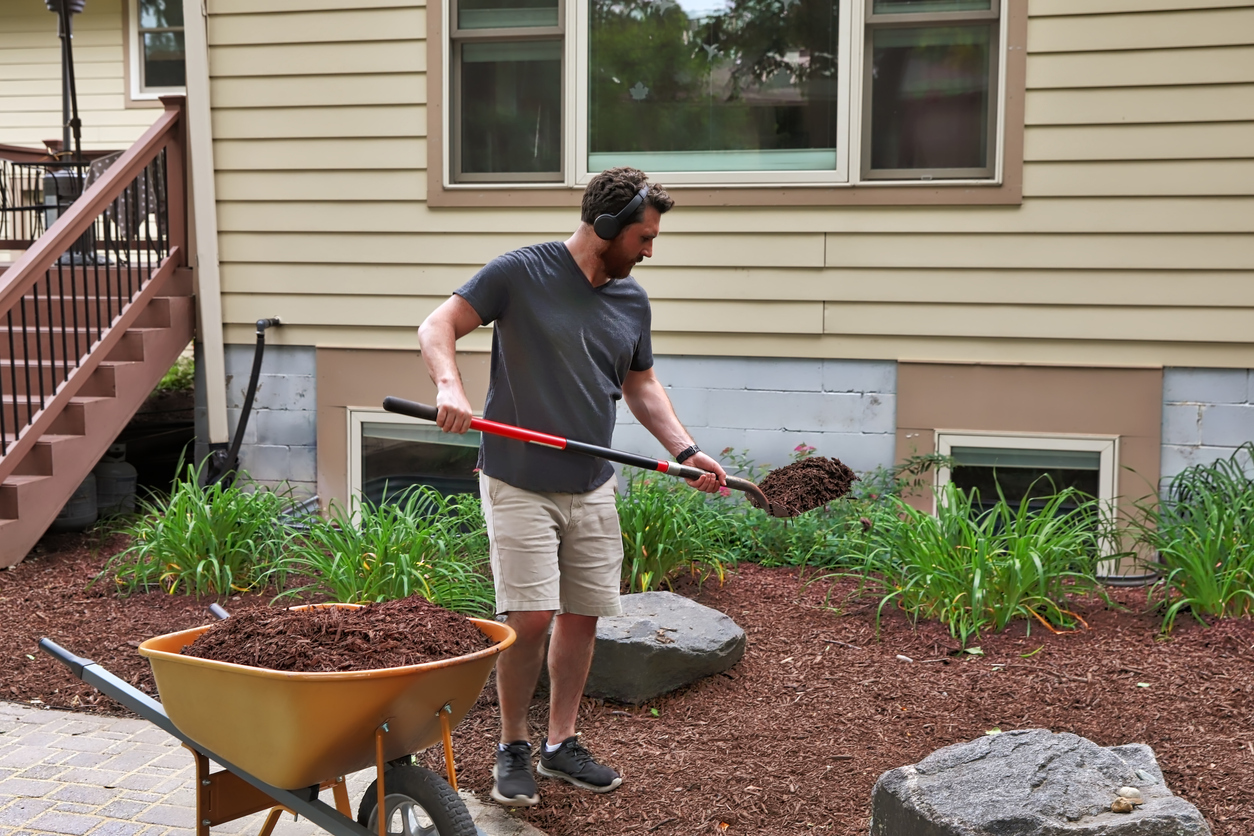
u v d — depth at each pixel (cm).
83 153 930
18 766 334
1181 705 349
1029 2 548
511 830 292
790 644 425
